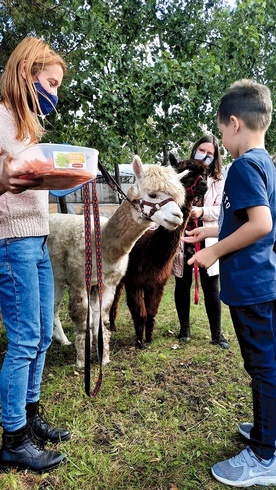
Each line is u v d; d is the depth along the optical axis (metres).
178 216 2.58
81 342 2.95
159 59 5.09
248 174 1.54
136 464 1.90
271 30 6.48
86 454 1.94
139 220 2.71
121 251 2.85
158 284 3.33
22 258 1.70
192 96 5.71
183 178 3.04
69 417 2.28
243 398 2.52
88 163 1.42
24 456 1.81
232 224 1.67
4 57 4.57
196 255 1.65
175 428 2.19
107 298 3.03
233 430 2.17
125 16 6.04
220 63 5.72
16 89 1.57
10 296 1.72
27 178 1.37
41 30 4.75
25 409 1.89
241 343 1.72
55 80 1.70
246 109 1.65
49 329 1.99
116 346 3.48
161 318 4.32
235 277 1.66
